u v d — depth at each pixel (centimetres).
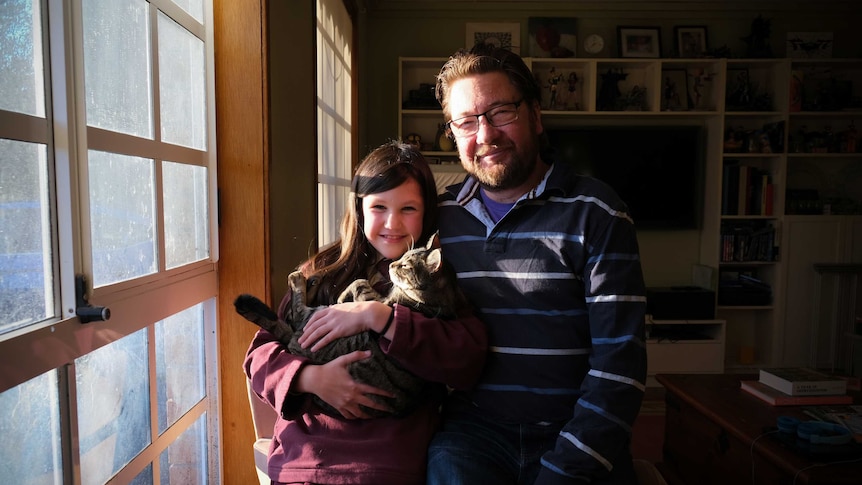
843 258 434
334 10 291
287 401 118
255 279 159
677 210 454
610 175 450
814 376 200
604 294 121
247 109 156
